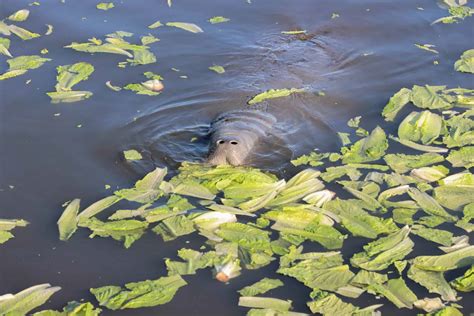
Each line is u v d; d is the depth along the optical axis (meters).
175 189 7.80
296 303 6.44
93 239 7.22
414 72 10.73
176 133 8.92
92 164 8.37
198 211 7.50
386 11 12.58
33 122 9.17
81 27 11.57
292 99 9.77
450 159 8.51
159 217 7.41
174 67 10.60
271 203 7.66
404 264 6.88
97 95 9.79
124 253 7.04
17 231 7.33
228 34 11.66
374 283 6.65
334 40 11.66
